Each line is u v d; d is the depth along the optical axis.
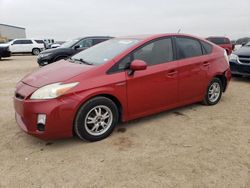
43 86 3.74
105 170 3.33
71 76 3.87
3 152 3.80
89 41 12.51
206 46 5.61
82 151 3.81
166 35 4.94
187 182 3.06
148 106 4.58
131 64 4.16
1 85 8.57
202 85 5.42
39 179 3.17
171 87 4.83
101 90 3.95
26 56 25.58
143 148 3.88
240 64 8.23
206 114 5.27
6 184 3.08
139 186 3.01
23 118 3.84
